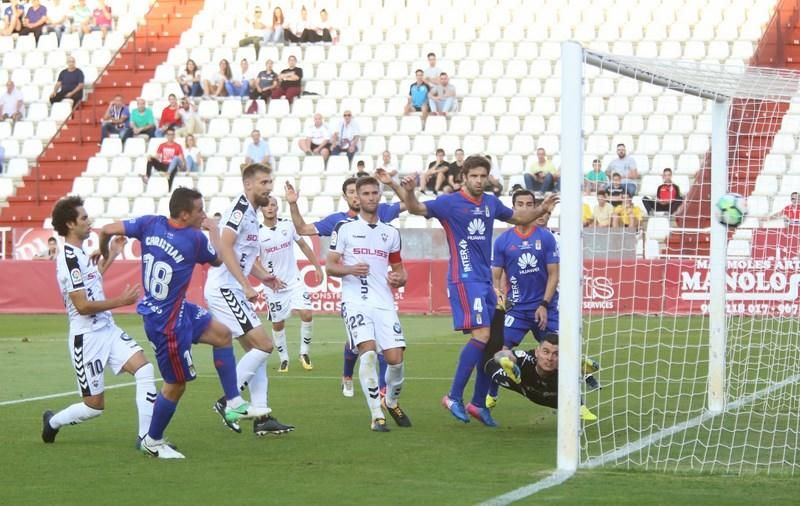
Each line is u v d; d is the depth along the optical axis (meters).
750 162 50.34
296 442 32.31
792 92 36.16
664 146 94.94
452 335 69.69
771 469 28.02
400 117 102.38
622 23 108.06
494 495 24.59
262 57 111.75
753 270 67.75
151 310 29.34
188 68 107.44
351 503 23.88
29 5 120.75
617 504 23.58
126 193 100.75
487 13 113.00
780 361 54.09
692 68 32.31
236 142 103.31
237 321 34.31
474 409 35.44
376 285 34.72
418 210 34.66
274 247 51.84
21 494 25.05
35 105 110.38
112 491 25.34
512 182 94.06
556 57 106.06
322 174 98.44
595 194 76.62
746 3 107.38
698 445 31.58
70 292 30.28
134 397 43.00
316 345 65.56
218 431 34.50
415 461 29.12
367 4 116.56
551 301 38.94
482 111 102.88
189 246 29.33
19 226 101.88
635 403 40.53
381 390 38.25
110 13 118.94
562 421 28.06
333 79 108.06
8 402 41.84
